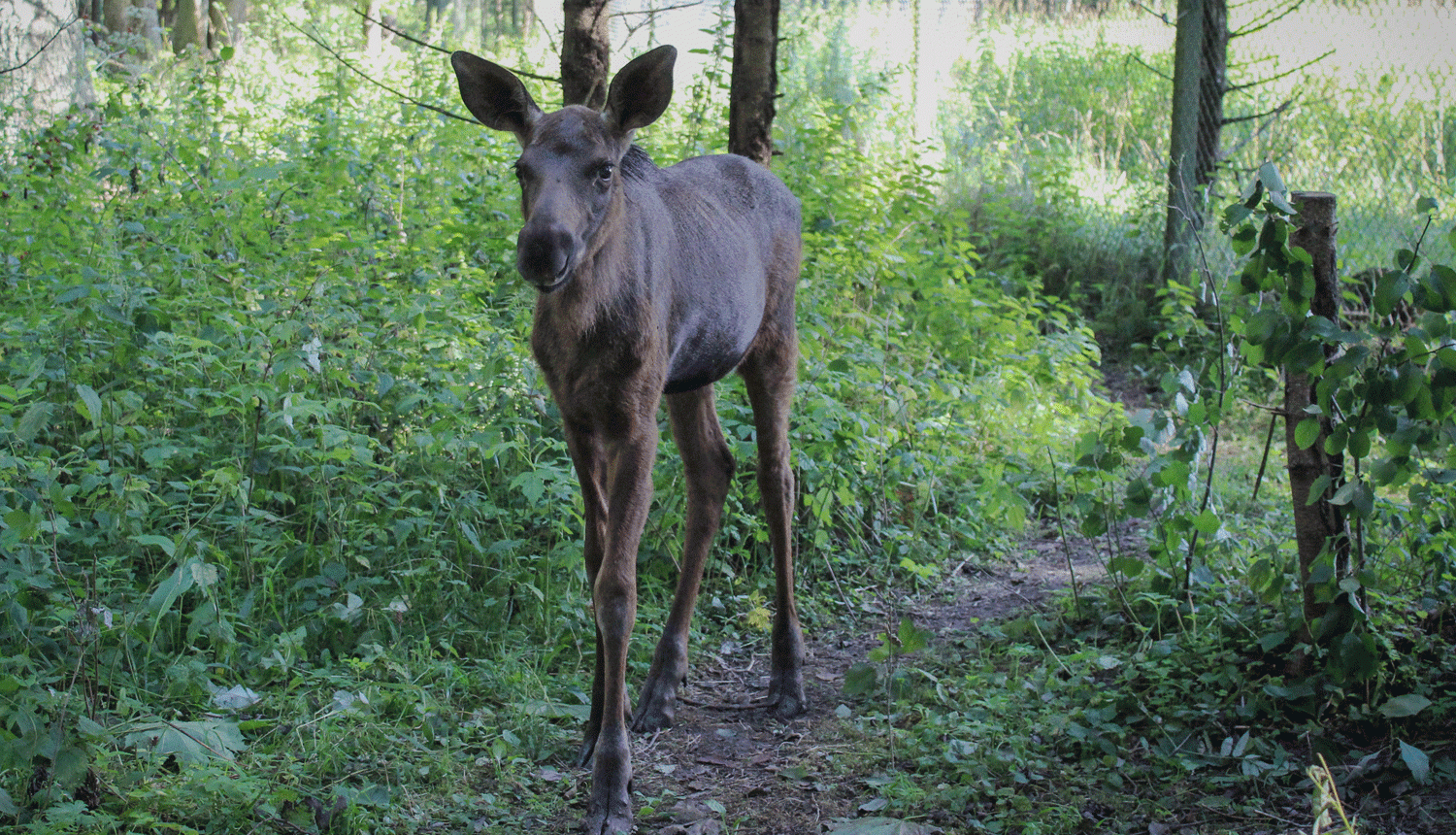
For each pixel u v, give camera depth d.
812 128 8.82
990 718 3.82
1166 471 4.13
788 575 4.37
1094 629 4.63
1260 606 4.25
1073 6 14.47
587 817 3.32
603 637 3.48
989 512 5.17
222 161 6.91
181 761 3.24
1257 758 3.48
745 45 5.90
